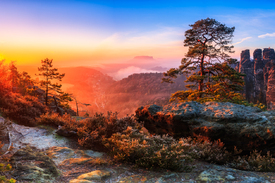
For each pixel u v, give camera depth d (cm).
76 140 725
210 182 420
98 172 445
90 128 771
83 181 391
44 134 748
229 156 615
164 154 522
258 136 591
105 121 770
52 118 917
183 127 741
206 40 2058
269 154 588
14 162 419
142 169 503
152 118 841
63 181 396
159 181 427
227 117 666
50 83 1750
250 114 674
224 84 1864
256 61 11594
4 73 1414
